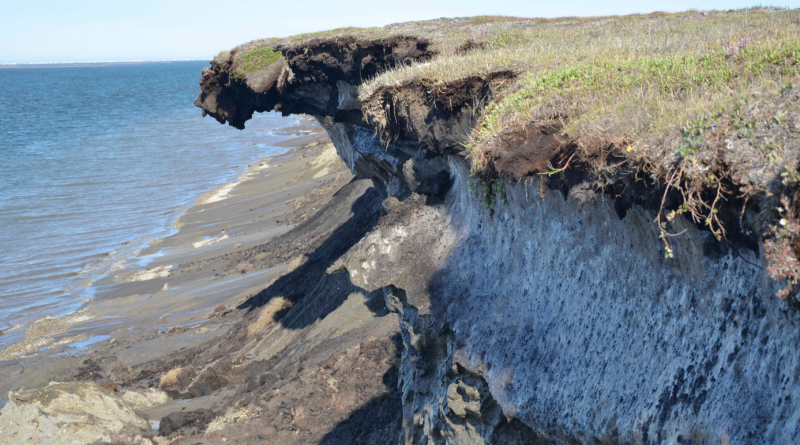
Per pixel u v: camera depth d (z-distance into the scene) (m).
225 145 99.25
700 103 6.62
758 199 5.10
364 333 22.11
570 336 8.69
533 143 8.21
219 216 53.62
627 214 7.56
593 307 8.43
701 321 6.62
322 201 48.38
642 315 7.49
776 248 4.72
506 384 9.39
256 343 27.11
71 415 19.84
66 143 107.19
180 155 89.75
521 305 10.05
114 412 21.02
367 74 22.30
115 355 28.88
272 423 18.81
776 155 5.01
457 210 13.00
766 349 5.80
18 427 19.45
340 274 27.38
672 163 5.94
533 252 10.20
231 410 20.48
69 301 36.69
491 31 22.27
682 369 6.64
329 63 23.58
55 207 59.97
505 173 8.38
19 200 63.00
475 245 11.98
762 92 6.19
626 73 9.80
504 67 12.04
